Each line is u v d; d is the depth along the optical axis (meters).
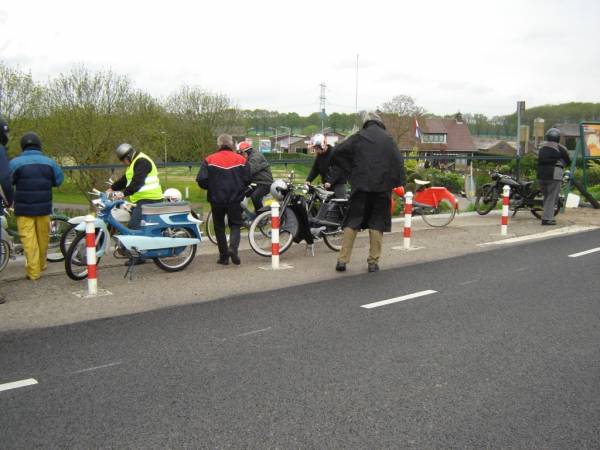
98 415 3.74
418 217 13.92
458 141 88.50
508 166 16.34
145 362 4.64
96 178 23.86
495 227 12.47
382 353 4.83
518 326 5.57
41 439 3.44
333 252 9.48
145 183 8.05
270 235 8.97
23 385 4.21
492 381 4.27
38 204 7.40
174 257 8.16
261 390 4.10
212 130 48.09
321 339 5.18
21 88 31.72
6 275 7.76
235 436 3.46
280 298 6.58
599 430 3.55
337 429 3.55
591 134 16.25
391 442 3.39
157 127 38.19
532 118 76.06
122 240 7.40
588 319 5.81
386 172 7.60
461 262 8.66
